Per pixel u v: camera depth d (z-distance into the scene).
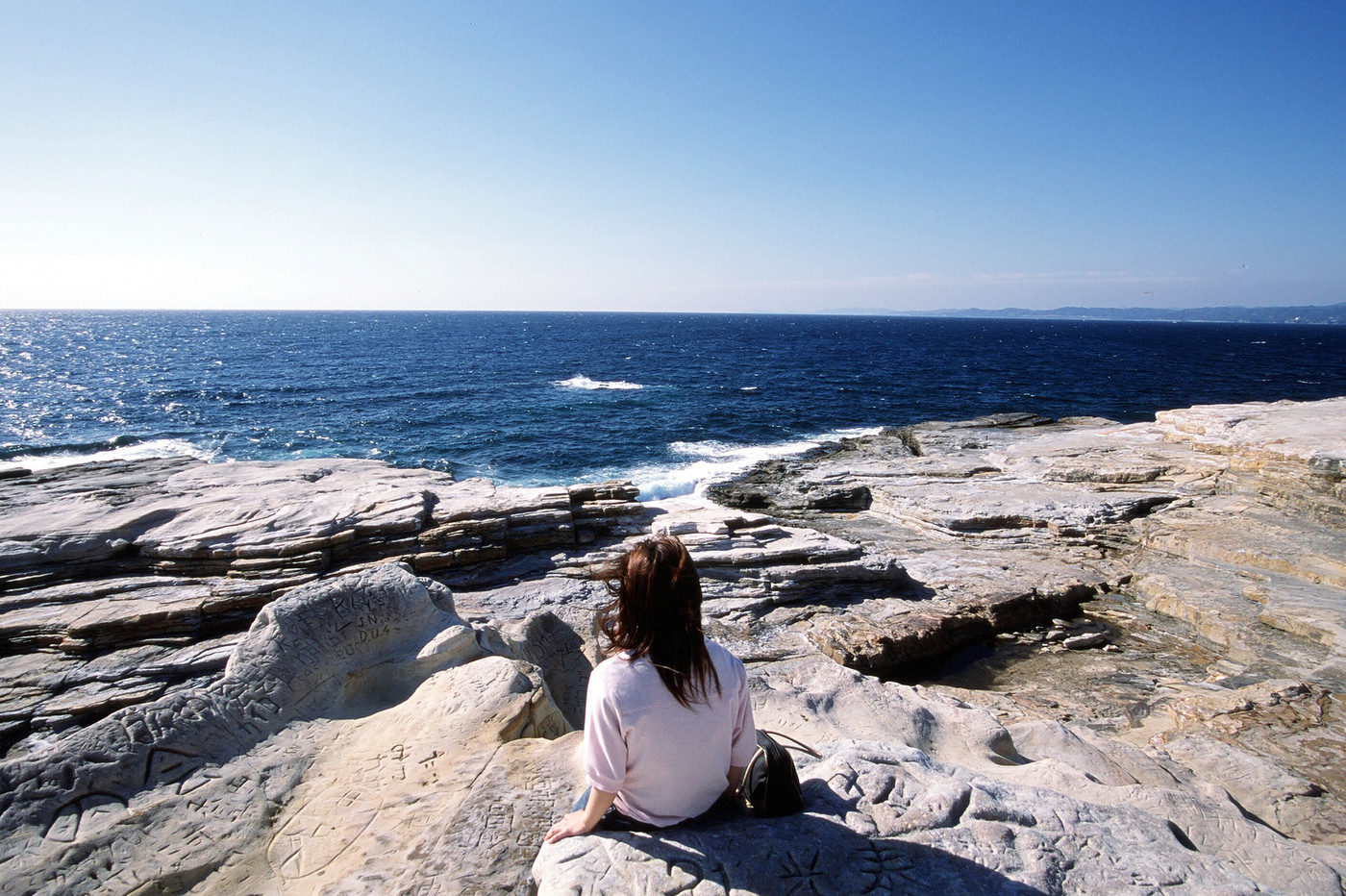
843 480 21.50
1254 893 2.41
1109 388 58.47
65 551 10.55
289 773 4.23
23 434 36.75
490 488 14.98
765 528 14.34
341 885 2.90
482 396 52.25
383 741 4.45
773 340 134.88
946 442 28.78
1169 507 16.27
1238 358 97.94
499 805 3.35
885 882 2.34
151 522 11.73
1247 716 7.97
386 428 39.59
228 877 3.40
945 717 6.95
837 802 2.79
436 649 5.54
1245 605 11.88
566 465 31.14
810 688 7.56
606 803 2.49
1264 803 6.04
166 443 35.12
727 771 2.68
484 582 11.73
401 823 3.52
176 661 8.57
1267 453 15.70
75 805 3.73
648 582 2.42
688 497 22.36
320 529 11.62
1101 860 2.56
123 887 3.33
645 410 46.31
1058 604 12.93
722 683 2.53
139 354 85.00
